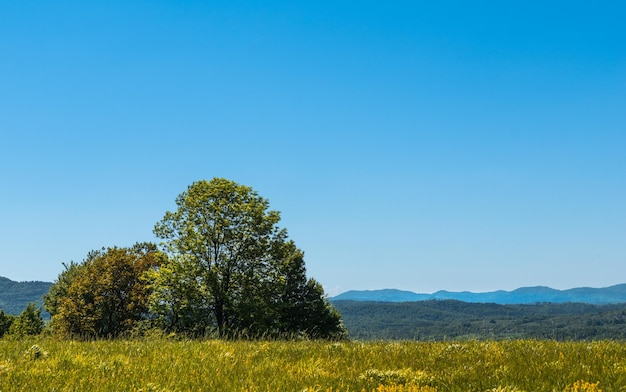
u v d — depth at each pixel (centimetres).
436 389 752
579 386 721
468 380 833
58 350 1200
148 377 873
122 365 991
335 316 6069
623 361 964
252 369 969
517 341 1437
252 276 4453
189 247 4447
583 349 1188
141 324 4650
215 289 4259
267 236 4662
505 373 873
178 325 4209
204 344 1389
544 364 955
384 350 1281
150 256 5709
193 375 895
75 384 789
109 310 5466
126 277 5550
